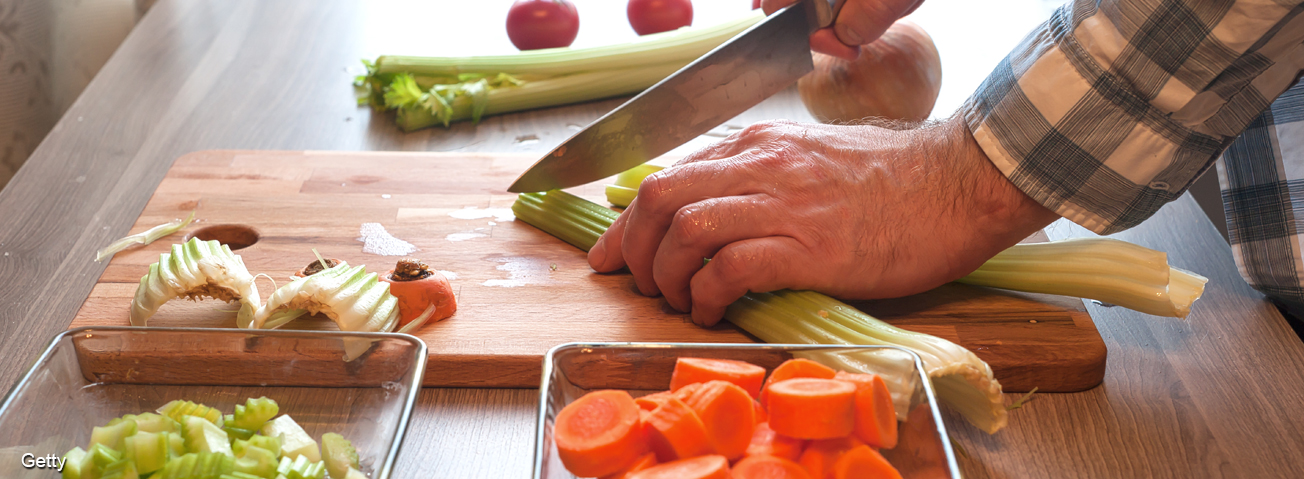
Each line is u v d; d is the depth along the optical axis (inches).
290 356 27.0
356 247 33.0
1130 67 28.3
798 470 24.7
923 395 25.6
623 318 30.8
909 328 30.3
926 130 31.2
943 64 43.2
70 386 27.0
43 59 53.6
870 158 30.6
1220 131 28.9
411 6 50.2
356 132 39.4
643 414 25.3
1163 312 29.9
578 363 26.3
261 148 38.3
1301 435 28.1
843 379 25.3
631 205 31.8
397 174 36.1
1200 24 27.5
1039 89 29.0
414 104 39.2
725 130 39.2
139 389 27.3
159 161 37.4
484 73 40.6
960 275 30.7
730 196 30.0
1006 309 30.9
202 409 26.4
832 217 29.9
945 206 30.1
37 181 36.0
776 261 29.4
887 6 33.4
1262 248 31.9
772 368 26.4
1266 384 29.3
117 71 42.9
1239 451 27.9
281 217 34.1
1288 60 28.5
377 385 27.0
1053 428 28.4
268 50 44.9
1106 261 30.3
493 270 32.4
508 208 34.9
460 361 29.3
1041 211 30.1
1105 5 28.3
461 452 27.8
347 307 29.4
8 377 29.3
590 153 33.2
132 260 32.5
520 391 29.4
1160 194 29.4
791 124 31.9
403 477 27.2
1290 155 31.8
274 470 25.4
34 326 30.7
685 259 29.8
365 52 44.8
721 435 24.8
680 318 30.8
